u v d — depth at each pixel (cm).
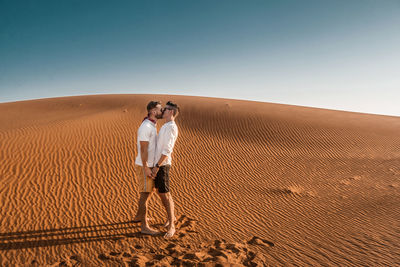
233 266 346
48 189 695
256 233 483
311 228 512
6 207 570
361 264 373
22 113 2552
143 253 387
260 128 1694
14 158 907
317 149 1380
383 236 470
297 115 2184
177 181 860
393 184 834
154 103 422
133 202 631
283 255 394
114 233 458
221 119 1869
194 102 2602
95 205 604
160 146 425
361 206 642
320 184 859
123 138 1247
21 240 427
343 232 491
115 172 869
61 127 1430
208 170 992
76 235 448
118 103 2753
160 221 519
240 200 695
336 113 2552
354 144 1474
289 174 981
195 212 593
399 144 1487
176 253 385
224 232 483
